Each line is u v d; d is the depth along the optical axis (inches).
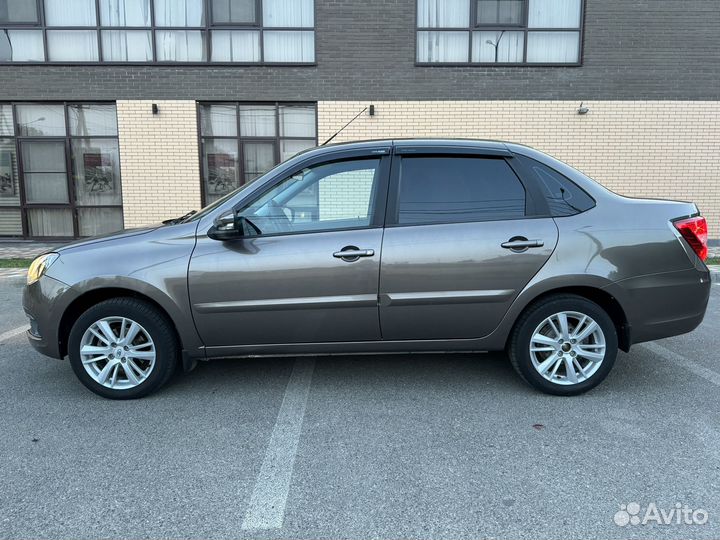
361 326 141.2
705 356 180.2
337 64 418.3
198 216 145.5
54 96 422.9
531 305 142.3
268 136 432.1
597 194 144.9
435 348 144.9
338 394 149.0
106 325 141.7
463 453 116.3
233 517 95.3
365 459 114.3
